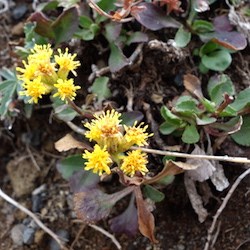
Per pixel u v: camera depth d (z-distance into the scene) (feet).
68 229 0.62
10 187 0.66
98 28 0.61
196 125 0.56
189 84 0.58
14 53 0.63
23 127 0.67
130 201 0.57
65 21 0.59
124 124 0.57
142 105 0.60
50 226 0.62
